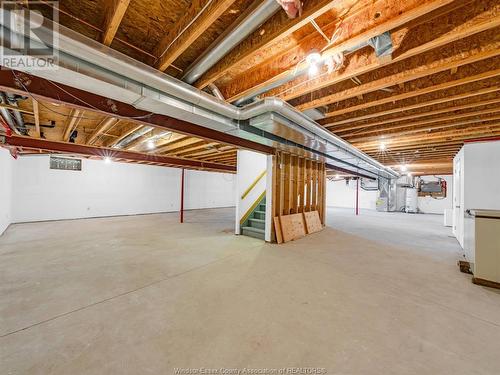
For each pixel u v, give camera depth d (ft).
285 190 17.19
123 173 28.48
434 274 9.89
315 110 9.95
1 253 12.13
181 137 15.07
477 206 14.33
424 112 10.05
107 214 27.09
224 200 42.22
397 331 5.81
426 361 4.78
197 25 4.97
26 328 5.69
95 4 5.08
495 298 7.69
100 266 10.33
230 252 12.94
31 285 8.23
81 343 5.16
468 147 14.67
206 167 26.96
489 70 6.71
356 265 10.98
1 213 16.17
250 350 5.04
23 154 20.88
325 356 4.89
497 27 5.57
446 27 5.22
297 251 13.34
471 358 4.88
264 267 10.50
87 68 5.26
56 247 13.42
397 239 17.07
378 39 5.52
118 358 4.73
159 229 19.72
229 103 8.73
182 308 6.79
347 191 46.68
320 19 5.69
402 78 7.02
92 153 17.58
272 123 9.19
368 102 9.10
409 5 4.45
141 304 6.99
